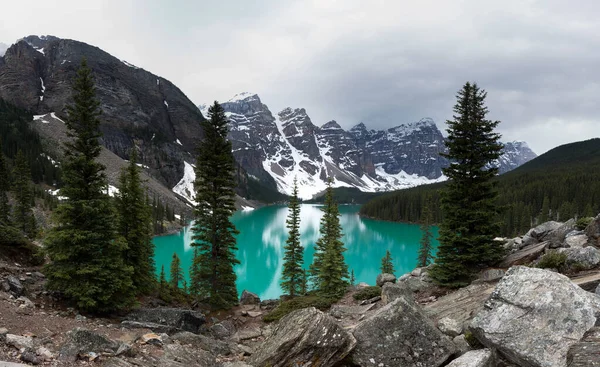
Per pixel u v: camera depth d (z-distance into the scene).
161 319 17.73
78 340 9.29
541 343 7.23
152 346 11.28
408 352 8.84
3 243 21.78
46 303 16.91
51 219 18.41
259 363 9.05
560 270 14.60
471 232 19.86
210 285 29.47
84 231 18.00
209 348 12.64
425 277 22.33
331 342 8.88
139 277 26.02
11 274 18.67
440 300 16.42
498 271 17.12
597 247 16.44
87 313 17.55
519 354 7.29
